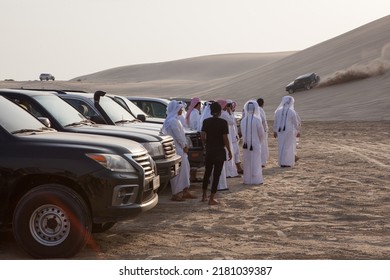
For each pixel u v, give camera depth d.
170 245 9.53
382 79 85.00
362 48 112.31
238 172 19.06
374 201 13.64
